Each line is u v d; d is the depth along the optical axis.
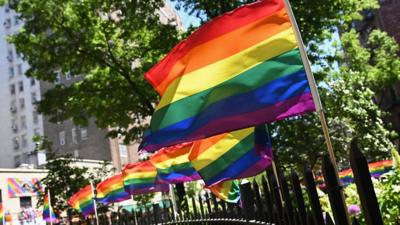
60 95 20.50
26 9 20.19
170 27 18.86
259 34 4.36
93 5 20.28
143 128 20.62
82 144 62.03
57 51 20.25
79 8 20.14
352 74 20.83
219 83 4.39
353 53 22.56
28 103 80.62
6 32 83.44
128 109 20.36
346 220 2.70
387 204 5.24
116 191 15.96
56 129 64.38
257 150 5.09
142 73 19.45
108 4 20.33
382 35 29.00
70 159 25.95
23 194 48.44
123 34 19.80
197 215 6.55
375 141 20.80
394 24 41.38
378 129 21.23
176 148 9.54
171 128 4.54
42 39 20.27
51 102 20.53
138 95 19.86
